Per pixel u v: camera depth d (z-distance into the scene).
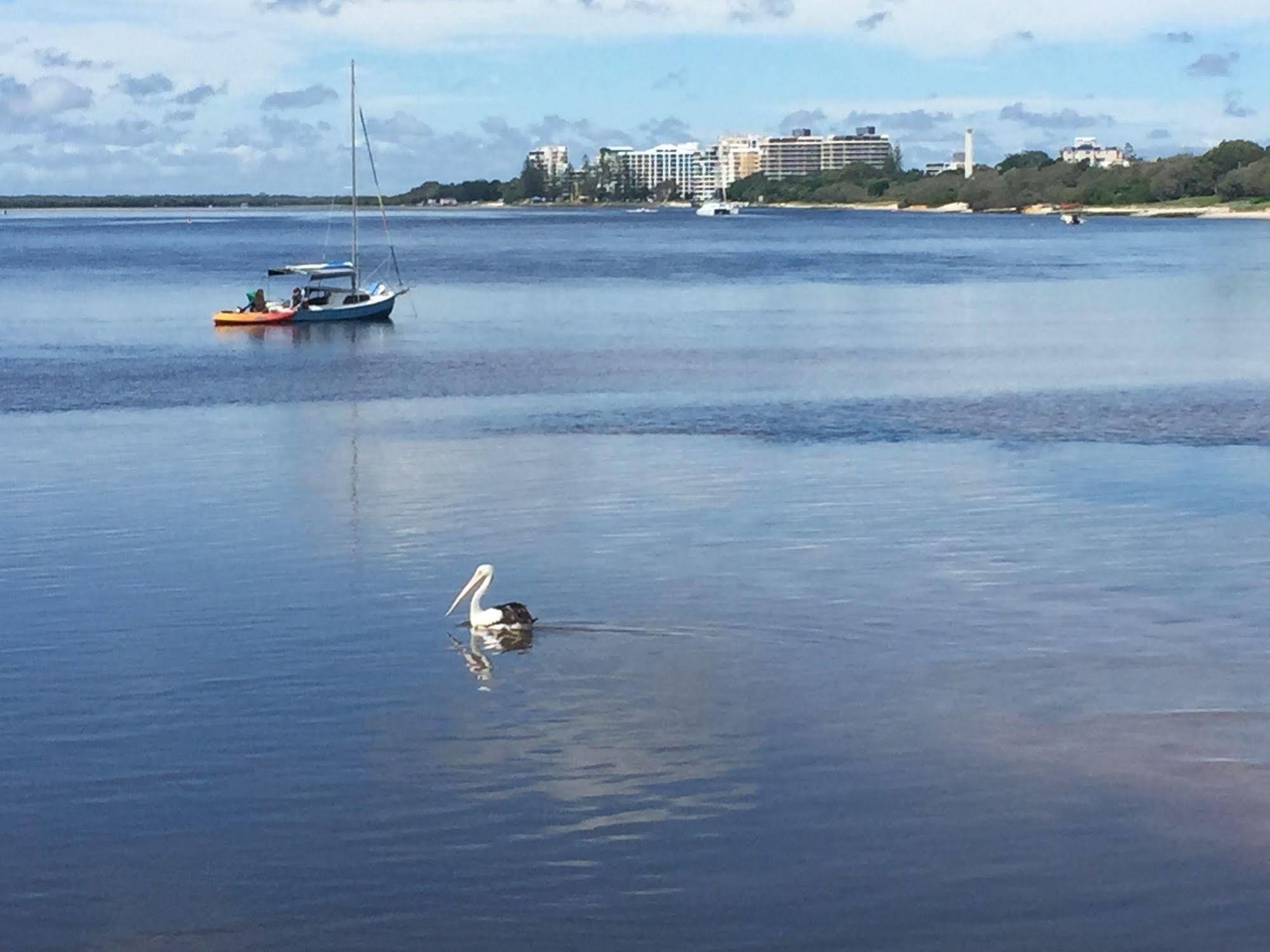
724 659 22.77
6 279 115.06
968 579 26.98
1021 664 22.42
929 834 17.00
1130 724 20.05
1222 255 144.88
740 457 38.84
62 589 26.81
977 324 76.56
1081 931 15.04
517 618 24.23
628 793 18.09
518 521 31.75
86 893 15.91
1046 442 40.91
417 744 19.64
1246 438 41.31
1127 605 25.34
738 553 28.86
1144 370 57.28
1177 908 15.45
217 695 21.47
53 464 38.41
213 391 52.72
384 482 35.88
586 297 95.38
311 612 25.44
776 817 17.44
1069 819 17.31
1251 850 16.56
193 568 28.17
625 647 23.42
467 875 16.19
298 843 16.92
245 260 146.38
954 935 14.99
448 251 164.00
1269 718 20.23
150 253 163.12
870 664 22.50
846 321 78.75
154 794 18.20
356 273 85.44
